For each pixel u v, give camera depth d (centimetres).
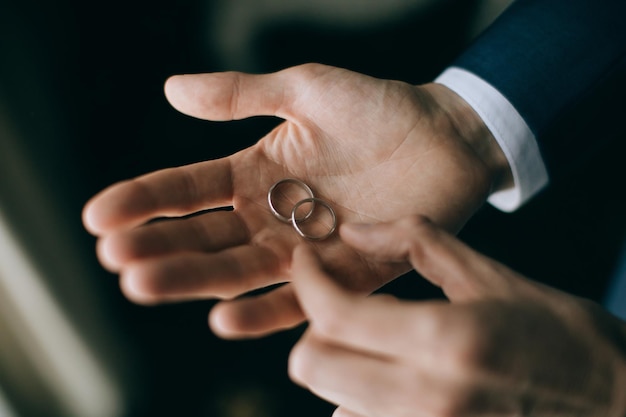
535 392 25
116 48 48
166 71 50
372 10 52
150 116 49
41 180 44
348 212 35
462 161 36
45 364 44
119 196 30
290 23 52
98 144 47
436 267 27
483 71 40
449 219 35
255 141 50
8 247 42
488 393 24
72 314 44
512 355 24
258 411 46
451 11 52
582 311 26
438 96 39
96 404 46
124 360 46
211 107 35
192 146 50
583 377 25
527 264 50
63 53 46
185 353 46
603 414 26
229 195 34
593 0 40
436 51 53
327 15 52
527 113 39
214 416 46
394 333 24
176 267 28
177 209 32
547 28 40
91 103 47
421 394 24
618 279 40
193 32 51
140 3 48
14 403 44
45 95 46
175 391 46
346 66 53
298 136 36
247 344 47
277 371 47
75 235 44
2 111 43
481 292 26
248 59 52
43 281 43
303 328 48
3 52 44
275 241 33
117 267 28
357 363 24
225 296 30
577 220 51
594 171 52
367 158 36
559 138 40
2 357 43
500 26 41
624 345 26
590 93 39
